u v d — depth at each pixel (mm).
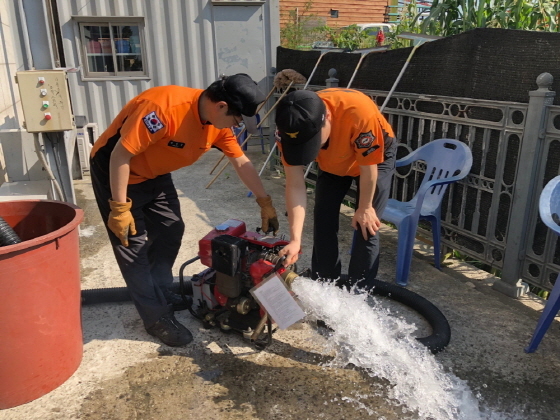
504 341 2668
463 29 5195
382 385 2307
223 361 2492
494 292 3256
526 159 2947
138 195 2475
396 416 2115
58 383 2285
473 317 2920
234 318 2672
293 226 2320
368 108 2322
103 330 2775
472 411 2129
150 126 2127
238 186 5938
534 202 3012
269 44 8234
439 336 2594
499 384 2324
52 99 3703
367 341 2383
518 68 3104
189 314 2934
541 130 2871
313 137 2043
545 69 2963
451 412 2119
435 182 3213
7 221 2488
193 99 2240
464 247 3607
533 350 2568
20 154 4223
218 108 2148
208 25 7875
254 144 8312
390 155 2746
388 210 3398
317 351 2568
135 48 7824
